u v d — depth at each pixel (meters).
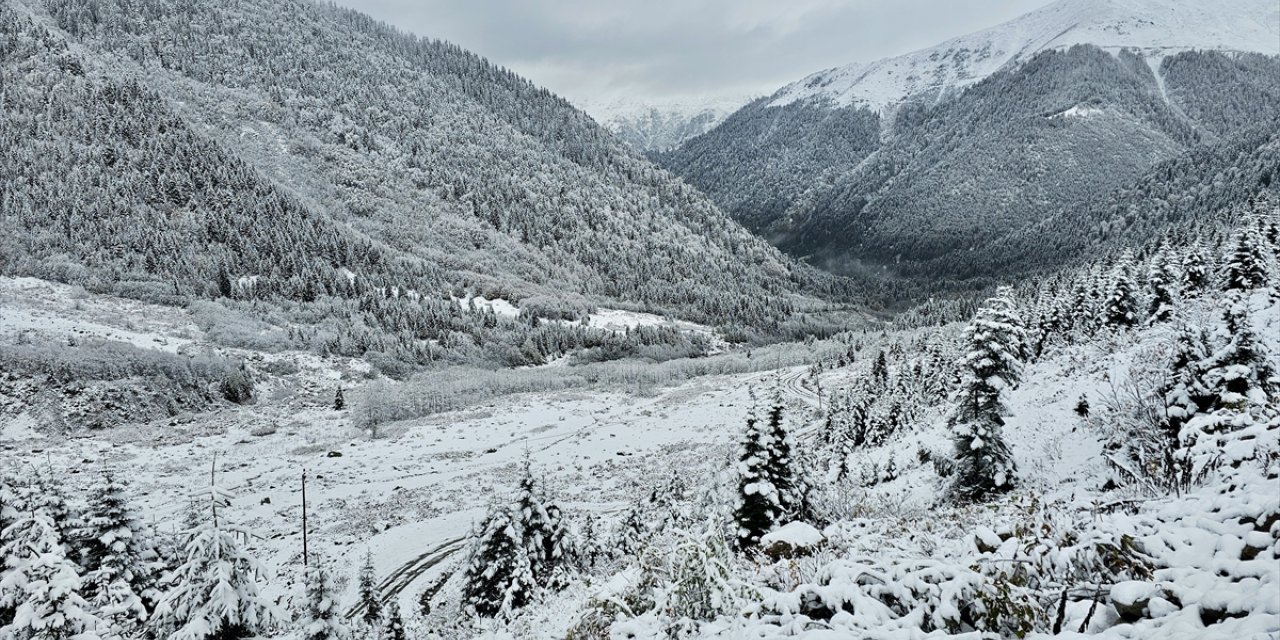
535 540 25.34
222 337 98.31
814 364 117.56
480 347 124.88
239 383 84.75
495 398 97.75
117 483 16.38
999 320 18.97
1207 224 129.00
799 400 88.88
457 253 185.00
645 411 88.56
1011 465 18.16
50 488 15.44
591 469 62.66
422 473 61.09
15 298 92.75
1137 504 6.66
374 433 74.25
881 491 23.77
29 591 9.90
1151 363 15.56
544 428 79.88
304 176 192.75
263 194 153.00
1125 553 4.45
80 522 15.41
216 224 134.12
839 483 27.47
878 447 38.84
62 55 171.88
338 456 66.44
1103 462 14.89
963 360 19.06
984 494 17.25
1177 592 3.78
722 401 91.31
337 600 15.80
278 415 81.00
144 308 103.25
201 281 116.31
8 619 10.30
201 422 74.69
